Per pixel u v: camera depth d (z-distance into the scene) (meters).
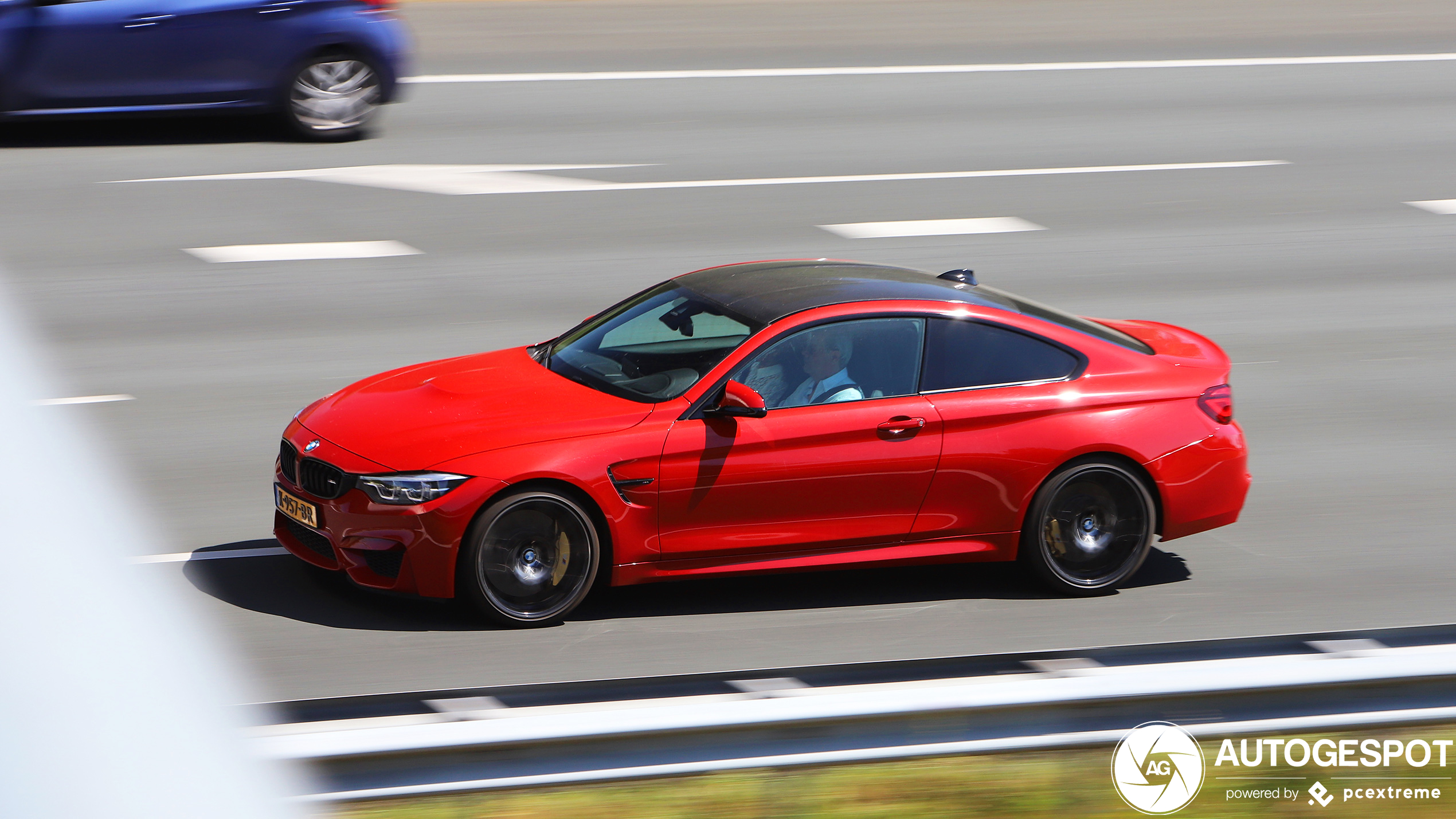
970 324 17.14
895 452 16.41
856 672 11.65
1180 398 17.55
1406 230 36.72
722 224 34.56
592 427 15.74
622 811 11.26
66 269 29.45
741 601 16.84
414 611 16.06
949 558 16.95
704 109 45.31
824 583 17.52
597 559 15.83
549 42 53.25
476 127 42.09
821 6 61.78
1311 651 12.54
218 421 22.41
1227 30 60.47
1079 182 39.66
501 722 10.38
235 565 17.27
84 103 36.72
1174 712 11.64
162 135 39.34
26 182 34.75
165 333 26.33
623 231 33.72
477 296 29.11
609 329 17.92
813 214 35.69
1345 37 60.12
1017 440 16.80
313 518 15.98
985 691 11.18
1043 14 61.78
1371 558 18.75
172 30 36.97
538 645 15.33
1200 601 17.28
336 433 16.20
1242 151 43.50
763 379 16.36
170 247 31.09
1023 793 11.79
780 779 11.77
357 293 28.95
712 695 11.35
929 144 42.69
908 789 11.77
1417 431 23.84
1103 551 17.41
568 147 40.59
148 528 18.28
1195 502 17.56
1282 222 36.94
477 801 11.28
